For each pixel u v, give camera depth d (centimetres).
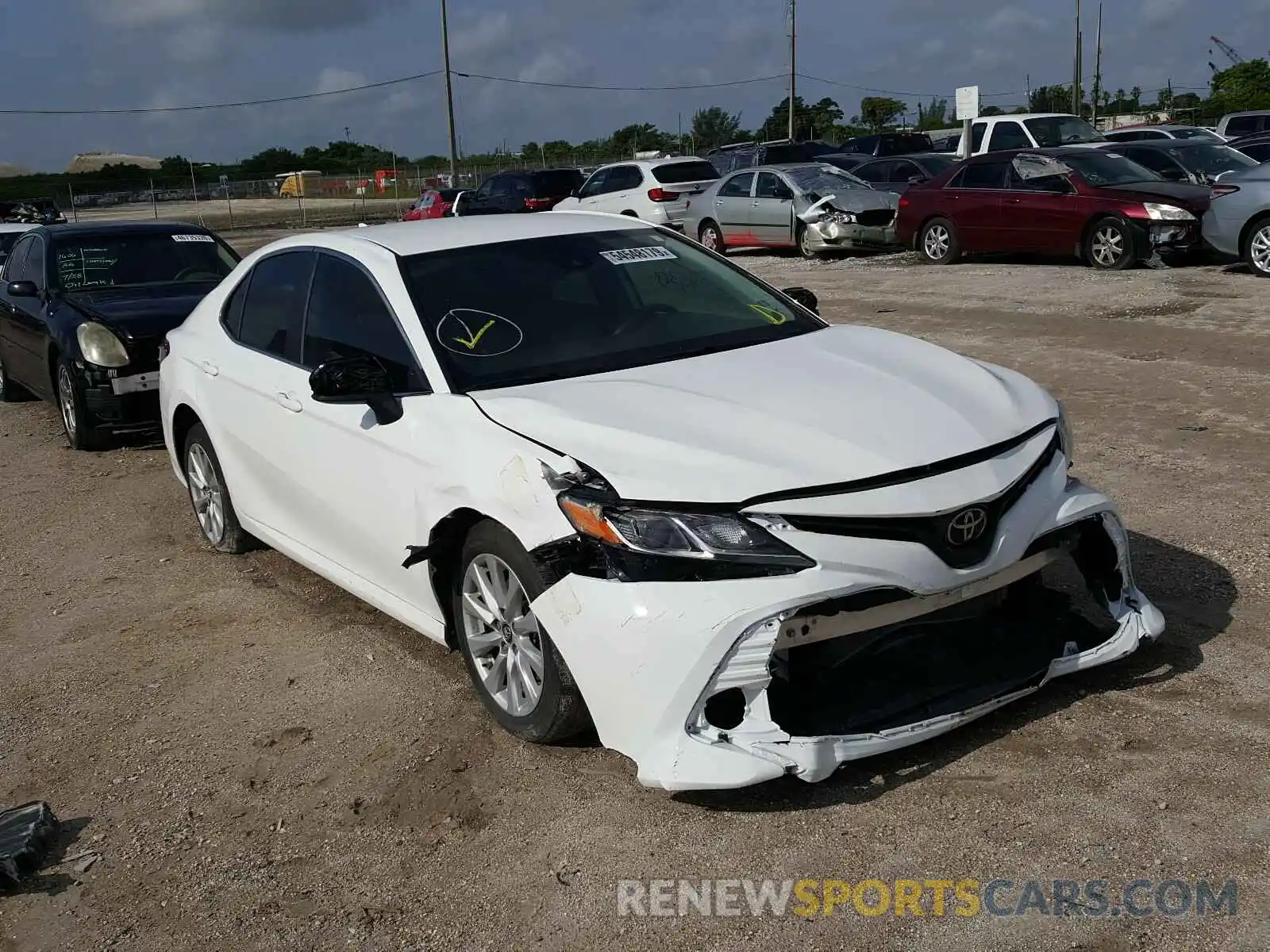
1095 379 846
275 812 361
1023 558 353
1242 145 1867
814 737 318
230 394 533
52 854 348
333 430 448
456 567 402
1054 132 1917
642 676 321
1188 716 363
